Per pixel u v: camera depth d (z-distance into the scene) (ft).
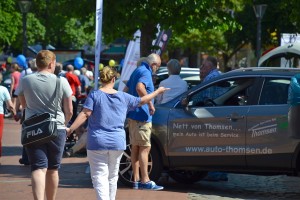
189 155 64.49
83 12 95.20
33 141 49.80
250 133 61.67
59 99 51.44
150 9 91.56
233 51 234.17
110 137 50.65
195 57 281.13
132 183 65.98
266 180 76.13
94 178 50.88
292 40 140.15
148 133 64.03
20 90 51.85
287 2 110.11
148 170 66.28
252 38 191.62
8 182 70.33
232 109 62.90
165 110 66.08
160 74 104.58
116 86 111.04
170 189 67.77
